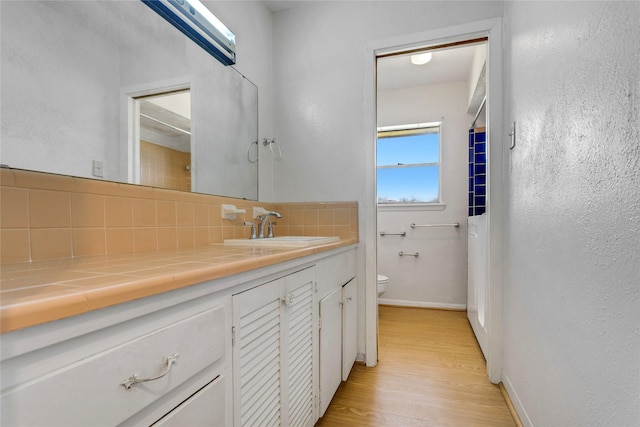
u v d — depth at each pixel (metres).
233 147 1.83
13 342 0.39
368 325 2.09
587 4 0.88
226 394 0.80
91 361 0.48
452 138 3.45
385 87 3.56
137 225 1.17
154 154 1.27
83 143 1.00
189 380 0.68
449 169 3.45
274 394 1.04
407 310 3.39
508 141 1.72
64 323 0.44
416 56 2.85
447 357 2.21
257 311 0.95
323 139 2.20
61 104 0.94
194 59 1.52
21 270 0.70
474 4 1.89
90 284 0.52
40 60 0.88
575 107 0.95
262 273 0.95
